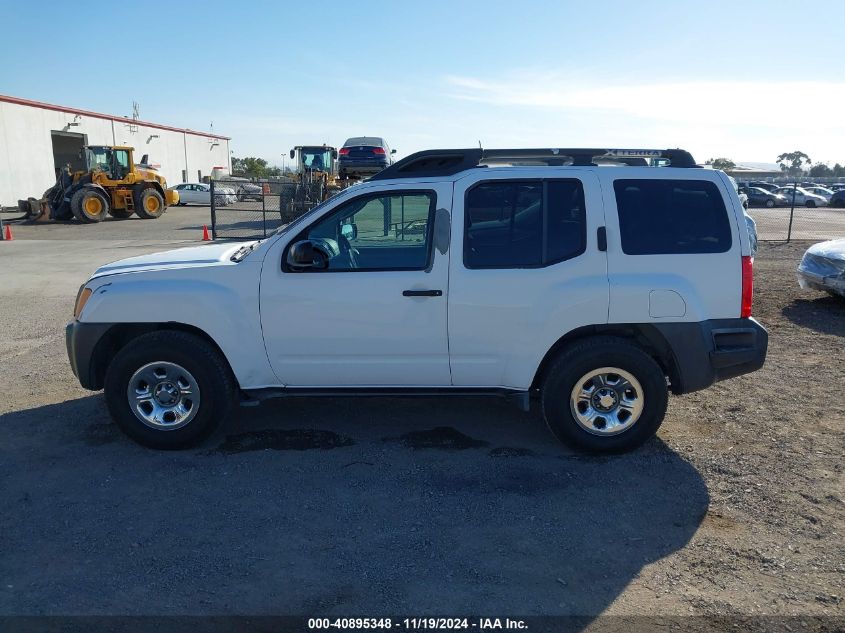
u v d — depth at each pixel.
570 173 4.74
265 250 4.80
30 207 28.14
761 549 3.66
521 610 3.15
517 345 4.74
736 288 4.72
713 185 4.75
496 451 4.95
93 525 3.91
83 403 5.95
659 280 4.66
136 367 4.81
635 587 3.33
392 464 4.73
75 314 5.10
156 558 3.58
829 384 6.44
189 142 61.91
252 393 4.94
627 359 4.68
